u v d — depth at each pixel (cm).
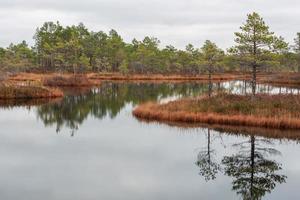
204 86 7519
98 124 3453
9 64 10706
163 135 2891
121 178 1855
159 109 3653
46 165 2083
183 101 3862
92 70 12719
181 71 13188
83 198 1581
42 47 12338
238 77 10794
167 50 13625
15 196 1598
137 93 6253
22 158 2241
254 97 3731
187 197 1603
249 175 1927
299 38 9294
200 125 3244
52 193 1639
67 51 10900
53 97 5700
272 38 3800
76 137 2870
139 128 3177
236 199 1577
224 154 2344
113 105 4819
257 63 3866
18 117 3869
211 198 1583
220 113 3319
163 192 1662
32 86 5856
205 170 1997
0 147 2533
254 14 3834
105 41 13150
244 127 3091
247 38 3844
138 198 1583
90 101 5247
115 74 11381
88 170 1989
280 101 3503
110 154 2336
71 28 13250
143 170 1992
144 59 12262
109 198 1584
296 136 2812
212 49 7725
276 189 1709
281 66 11800
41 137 2878
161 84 8431
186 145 2569
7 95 5397
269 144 2581
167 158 2244
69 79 8031
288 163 2148
